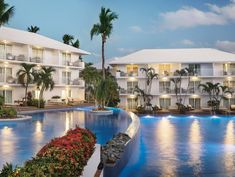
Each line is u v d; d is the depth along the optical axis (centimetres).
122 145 1223
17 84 3809
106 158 1014
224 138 1905
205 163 1266
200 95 4294
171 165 1239
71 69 4844
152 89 4397
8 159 1130
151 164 1259
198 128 2411
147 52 4891
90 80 4869
